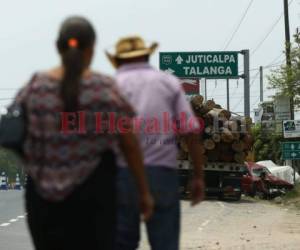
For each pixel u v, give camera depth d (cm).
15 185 8581
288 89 4759
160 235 678
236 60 4741
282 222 2400
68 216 525
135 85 679
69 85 520
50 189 521
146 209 562
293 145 3872
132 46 701
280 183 4281
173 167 691
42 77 529
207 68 4744
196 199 681
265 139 6538
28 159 532
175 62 4747
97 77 530
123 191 690
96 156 527
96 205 527
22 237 1853
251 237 1889
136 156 549
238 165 3728
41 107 521
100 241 530
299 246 1659
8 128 522
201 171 680
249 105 4694
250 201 3778
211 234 1977
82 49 536
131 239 701
